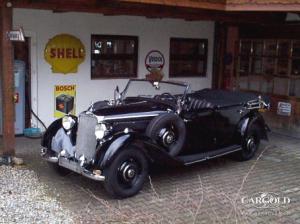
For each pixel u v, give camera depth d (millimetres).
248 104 7348
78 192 5551
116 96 6977
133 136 5387
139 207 5145
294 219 4895
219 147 6945
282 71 9344
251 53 9977
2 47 6359
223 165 7027
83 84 8797
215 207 5160
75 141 5848
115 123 5598
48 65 8375
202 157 6398
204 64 10570
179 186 5906
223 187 5898
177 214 4930
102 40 8969
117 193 5324
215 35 10438
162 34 9695
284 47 9258
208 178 6293
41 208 4945
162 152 5633
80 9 6848
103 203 4828
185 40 10164
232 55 10297
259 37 9719
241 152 7223
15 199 5156
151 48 9594
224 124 6930
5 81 6422
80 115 5633
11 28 6359
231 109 7020
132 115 5801
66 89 8617
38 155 7086
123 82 9297
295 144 8578
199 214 4941
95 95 8969
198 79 10492
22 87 8219
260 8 7219
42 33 8211
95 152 5297
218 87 10492
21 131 8328
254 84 9969
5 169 6250
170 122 5934
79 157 5547
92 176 5230
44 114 8469
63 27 8398
